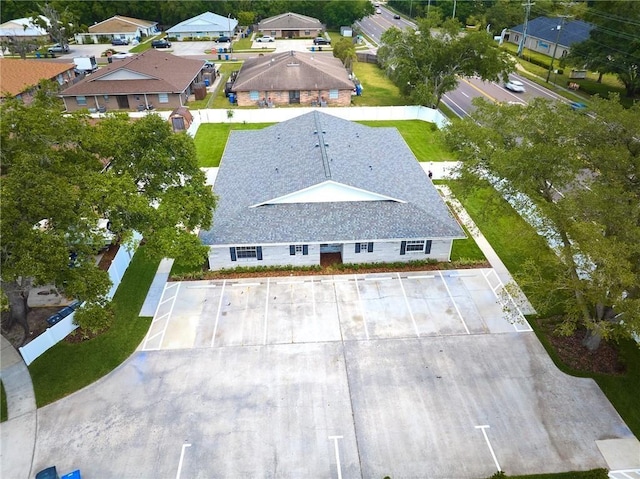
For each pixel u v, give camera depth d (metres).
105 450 19.39
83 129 23.88
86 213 20.50
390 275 29.48
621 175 20.94
